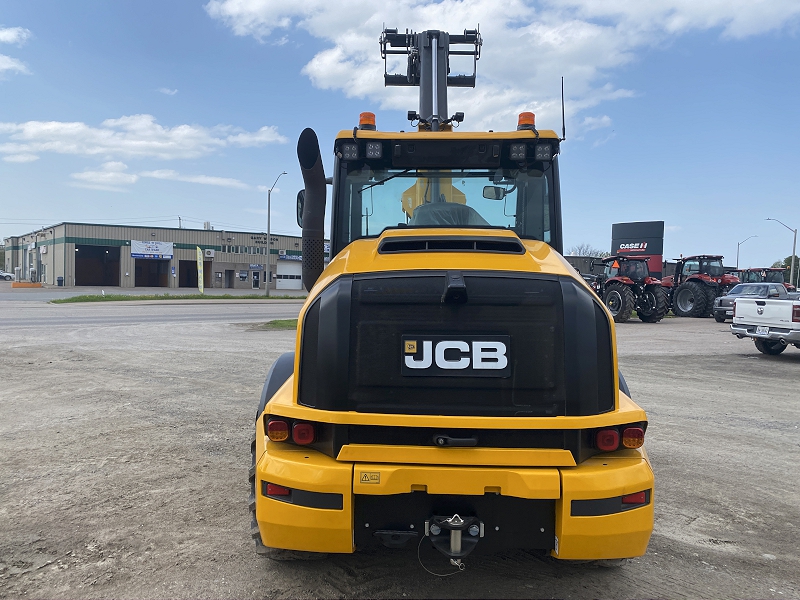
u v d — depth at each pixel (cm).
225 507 394
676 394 823
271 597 284
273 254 6700
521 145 381
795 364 1134
